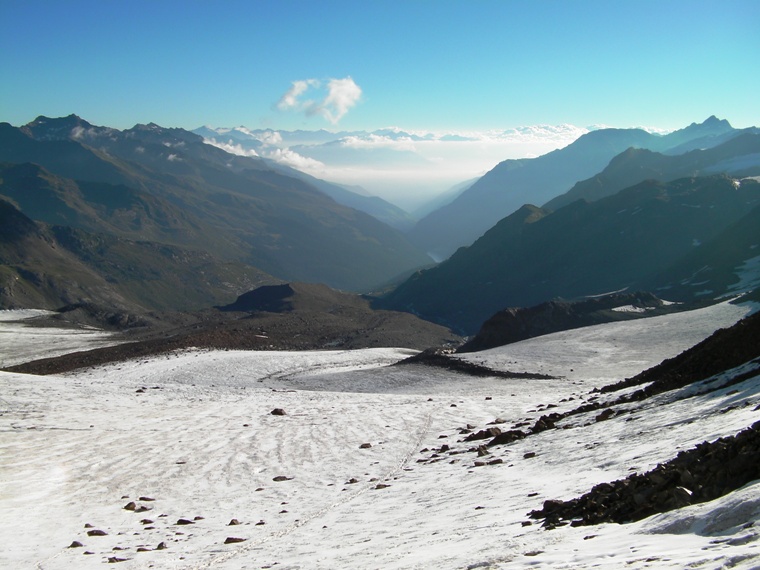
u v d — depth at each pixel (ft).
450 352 215.51
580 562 24.45
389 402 137.28
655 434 58.18
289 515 59.72
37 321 429.38
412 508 53.31
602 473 49.16
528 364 187.01
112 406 125.70
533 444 76.74
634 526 28.81
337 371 225.56
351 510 58.13
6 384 140.77
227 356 240.12
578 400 117.29
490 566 27.30
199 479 77.77
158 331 393.09
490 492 53.01
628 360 183.11
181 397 143.33
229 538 50.85
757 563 19.03
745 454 31.48
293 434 103.14
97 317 485.97
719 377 77.97
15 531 57.52
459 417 115.24
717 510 25.54
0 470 78.18
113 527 59.16
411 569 30.48
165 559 46.47
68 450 89.56
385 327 408.46
